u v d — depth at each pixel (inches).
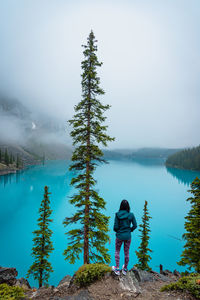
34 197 4943.4
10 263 1942.7
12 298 168.7
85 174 403.2
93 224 400.5
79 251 393.4
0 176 6476.4
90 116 436.8
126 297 168.7
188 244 483.2
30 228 3073.3
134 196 5959.6
